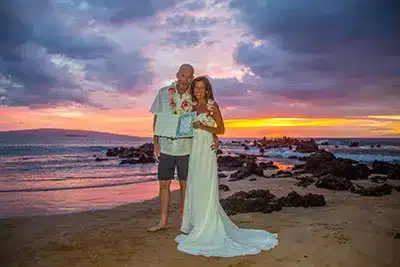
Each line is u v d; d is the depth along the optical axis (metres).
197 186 4.21
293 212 5.77
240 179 11.12
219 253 3.74
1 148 28.25
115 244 4.14
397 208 5.89
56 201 7.62
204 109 4.34
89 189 9.55
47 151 27.58
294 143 36.09
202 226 4.14
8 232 4.70
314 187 8.82
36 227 4.97
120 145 38.31
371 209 5.82
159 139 4.88
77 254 3.79
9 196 8.31
